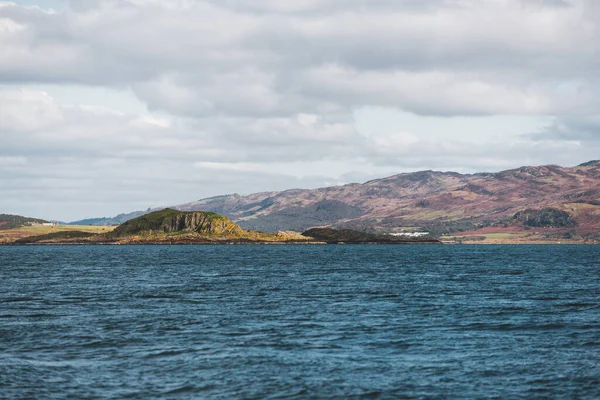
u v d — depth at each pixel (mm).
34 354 52812
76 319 71938
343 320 71562
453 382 44750
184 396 41469
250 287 114562
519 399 41094
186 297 96188
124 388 43094
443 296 98188
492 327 66875
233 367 48656
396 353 53688
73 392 42156
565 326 67562
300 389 43000
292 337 60750
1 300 91625
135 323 69000
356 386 43688
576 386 43781
